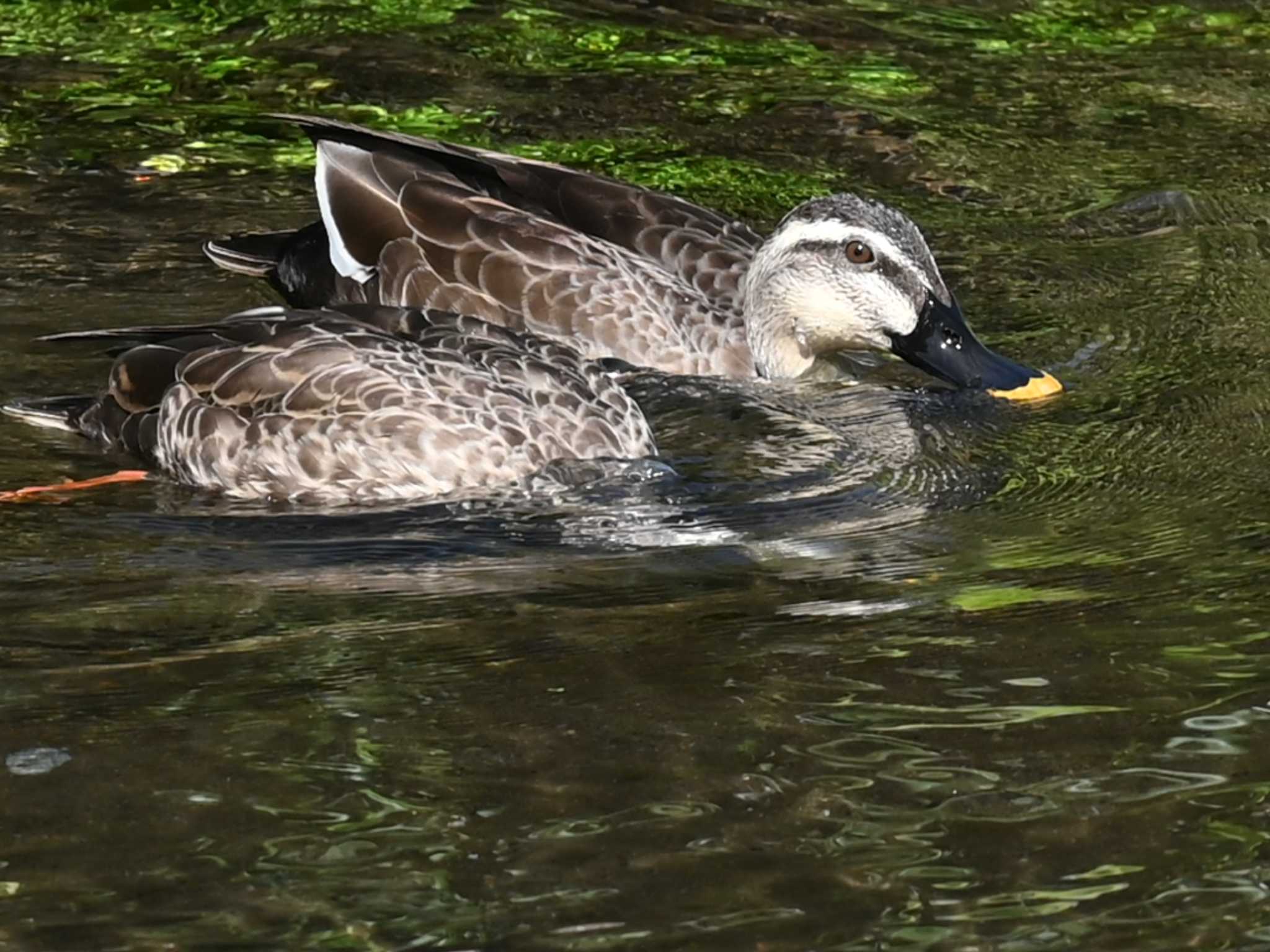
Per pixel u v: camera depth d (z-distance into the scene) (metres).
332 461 12.74
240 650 10.34
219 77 20.14
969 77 20.95
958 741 9.34
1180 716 9.55
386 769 9.08
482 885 8.19
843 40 21.89
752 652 10.31
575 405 13.34
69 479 12.88
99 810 8.70
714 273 15.70
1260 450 13.36
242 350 13.09
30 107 19.14
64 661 10.17
